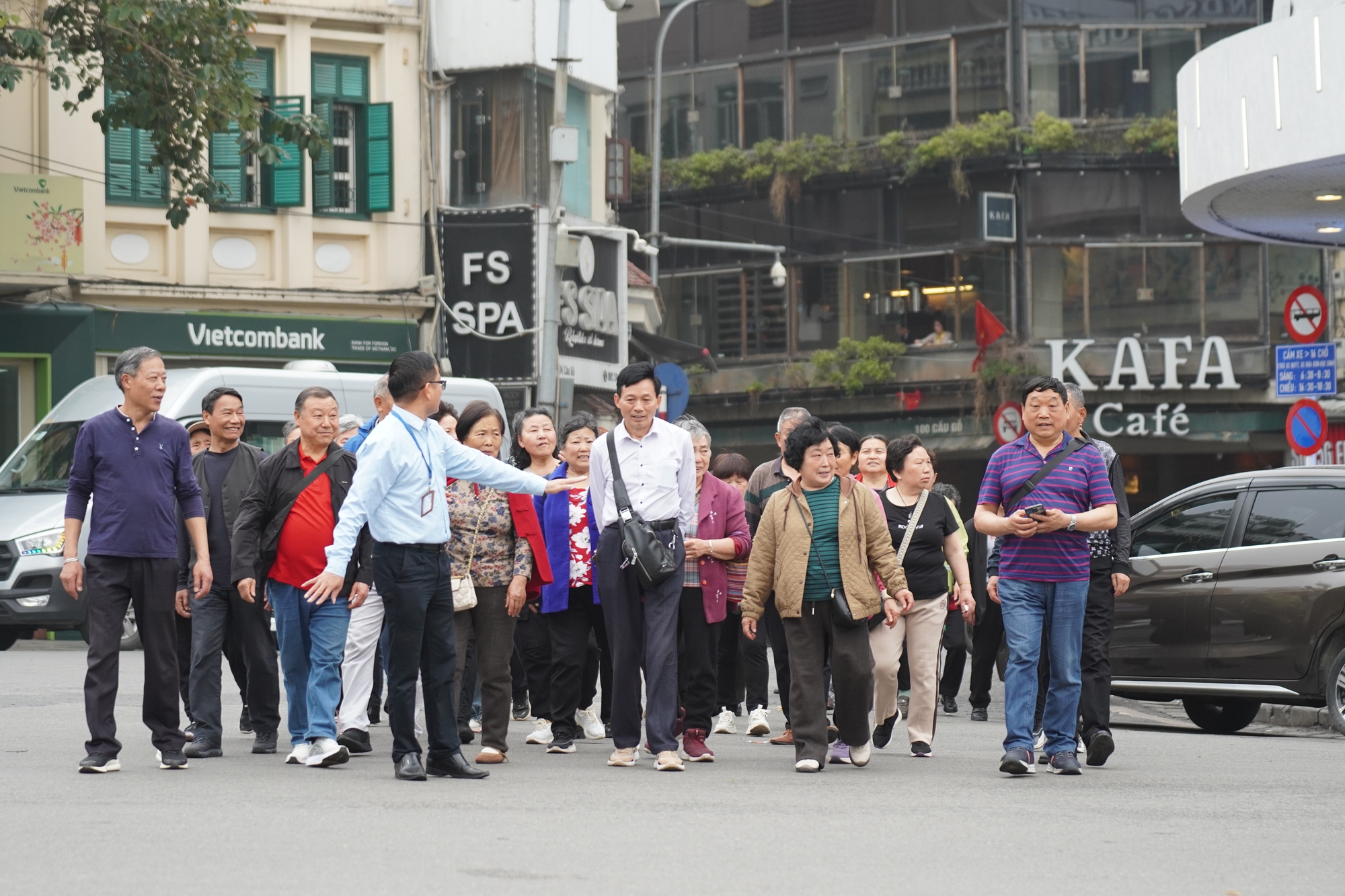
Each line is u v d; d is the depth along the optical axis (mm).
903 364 55156
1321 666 19062
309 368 30984
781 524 15062
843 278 56938
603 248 45312
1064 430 15148
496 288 42219
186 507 14531
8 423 37125
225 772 14281
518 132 42438
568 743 16266
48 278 36062
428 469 13812
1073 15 54719
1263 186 25172
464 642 16219
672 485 14914
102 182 37906
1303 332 27281
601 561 15008
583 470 16234
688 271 59469
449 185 42625
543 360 35812
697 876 9633
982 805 12672
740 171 58406
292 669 15234
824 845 10758
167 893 8938
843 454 16969
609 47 45531
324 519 15148
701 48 60125
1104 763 15703
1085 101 54719
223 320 39062
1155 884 9633
